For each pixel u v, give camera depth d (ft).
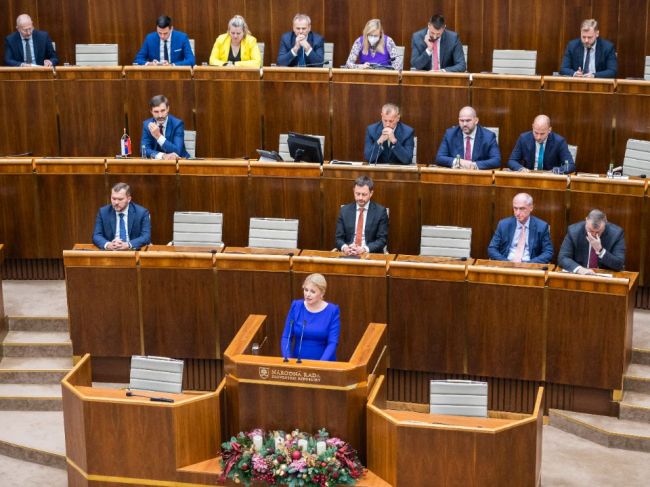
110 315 53.88
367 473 45.44
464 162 59.67
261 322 50.21
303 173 59.31
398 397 53.78
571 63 67.00
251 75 65.36
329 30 74.38
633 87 62.34
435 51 66.69
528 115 63.77
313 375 45.11
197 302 53.42
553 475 47.91
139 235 56.85
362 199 55.57
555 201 57.00
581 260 53.47
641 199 55.93
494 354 51.70
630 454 49.55
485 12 72.59
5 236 61.62
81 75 65.92
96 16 74.95
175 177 60.18
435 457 43.57
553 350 50.98
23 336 56.75
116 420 45.75
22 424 52.75
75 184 60.80
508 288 50.83
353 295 52.34
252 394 45.88
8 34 75.10
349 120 65.26
